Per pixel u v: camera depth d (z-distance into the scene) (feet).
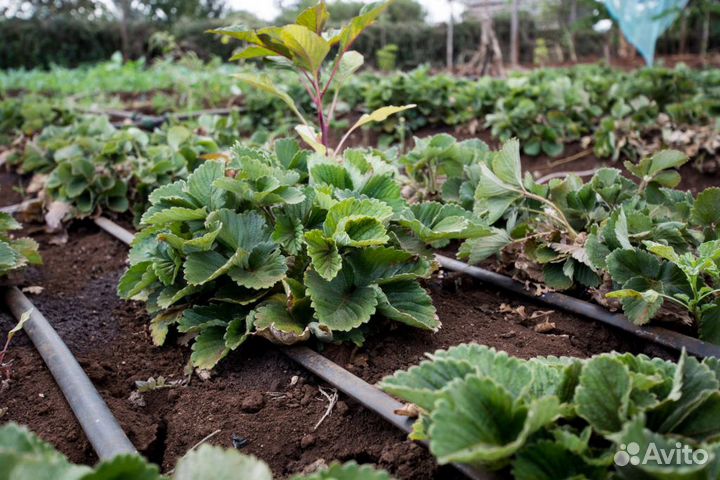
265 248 8.82
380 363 8.22
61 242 14.83
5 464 3.77
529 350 8.48
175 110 32.27
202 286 9.00
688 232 9.18
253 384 8.25
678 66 29.91
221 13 95.81
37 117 25.04
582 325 9.27
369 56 69.87
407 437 6.88
